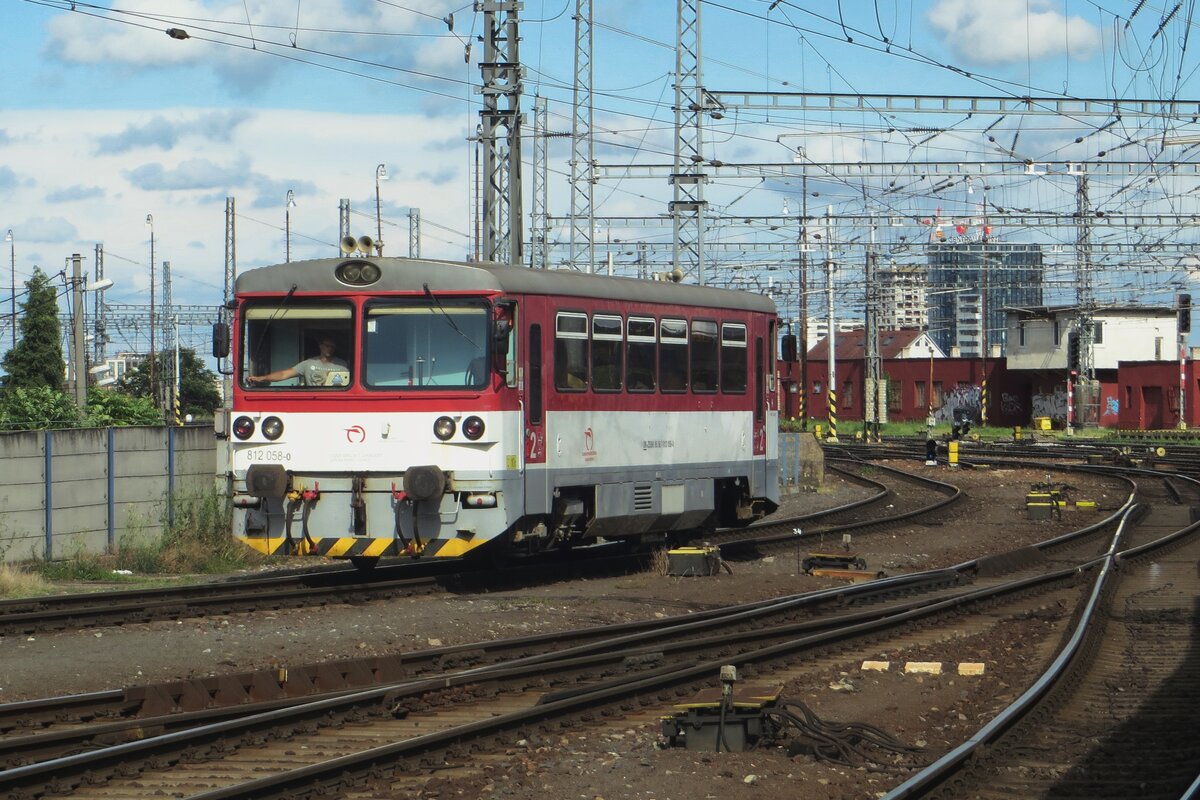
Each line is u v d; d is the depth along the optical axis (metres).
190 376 130.38
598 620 23.78
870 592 26.84
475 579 27.91
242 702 16.11
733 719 14.82
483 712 16.20
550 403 26.17
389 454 25.11
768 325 33.09
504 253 42.09
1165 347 127.31
